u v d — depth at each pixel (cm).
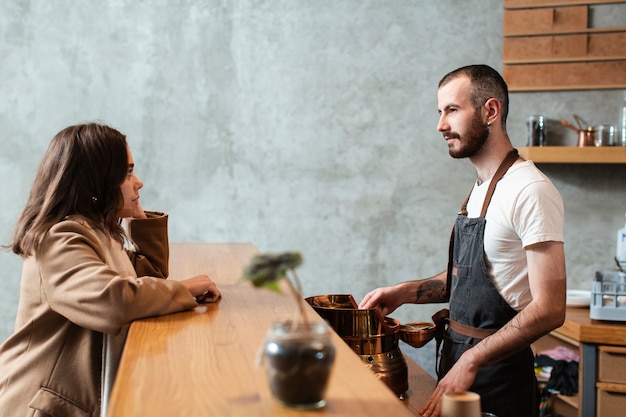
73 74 494
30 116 493
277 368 108
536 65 482
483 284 233
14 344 195
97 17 493
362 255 503
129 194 222
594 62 476
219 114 499
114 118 497
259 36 497
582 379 341
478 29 493
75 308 179
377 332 206
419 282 264
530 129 464
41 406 187
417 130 499
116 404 110
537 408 241
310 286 505
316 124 499
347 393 117
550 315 214
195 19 496
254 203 502
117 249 206
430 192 500
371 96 498
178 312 188
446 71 495
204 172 501
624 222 484
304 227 503
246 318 180
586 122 483
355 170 500
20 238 195
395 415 106
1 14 489
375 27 495
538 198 220
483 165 244
